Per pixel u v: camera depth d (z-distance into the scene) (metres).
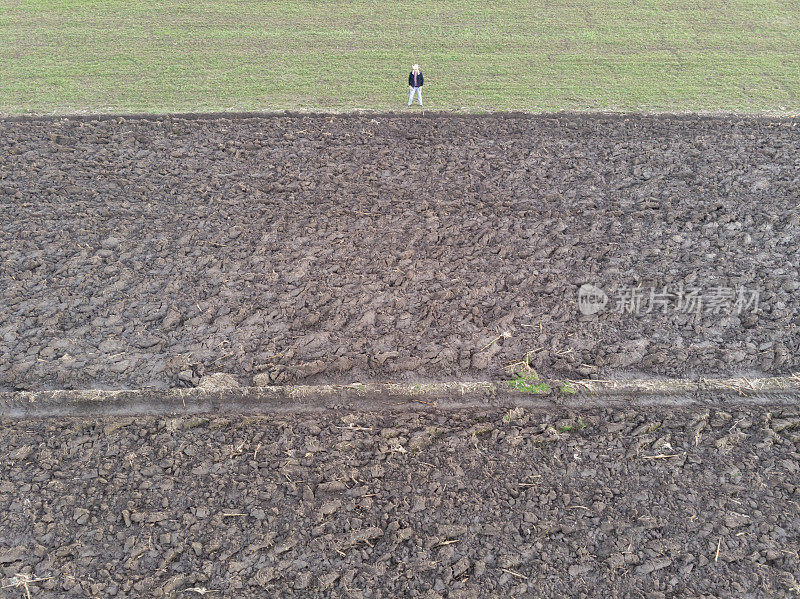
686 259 10.62
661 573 6.76
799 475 7.68
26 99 14.87
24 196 11.68
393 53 17.22
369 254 10.66
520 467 7.75
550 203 11.80
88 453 7.79
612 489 7.54
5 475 7.55
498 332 9.45
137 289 10.01
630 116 14.44
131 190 11.88
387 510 7.29
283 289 10.06
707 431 8.22
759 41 17.91
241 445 7.94
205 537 7.03
